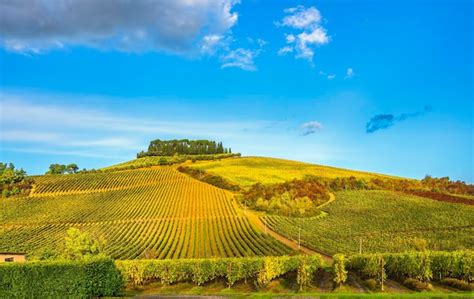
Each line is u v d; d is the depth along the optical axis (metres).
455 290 41.78
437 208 124.94
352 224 113.00
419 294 35.16
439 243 91.81
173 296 38.59
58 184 172.88
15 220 132.38
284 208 127.00
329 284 47.47
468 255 43.88
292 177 171.75
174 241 98.94
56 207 143.38
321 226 111.19
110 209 136.38
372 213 122.75
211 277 51.94
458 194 150.25
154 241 100.69
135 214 129.00
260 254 83.38
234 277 49.66
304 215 123.25
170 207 133.62
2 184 174.38
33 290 38.78
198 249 91.00
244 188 151.62
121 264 55.53
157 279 57.31
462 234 98.81
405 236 99.81
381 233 104.12
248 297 36.59
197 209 129.62
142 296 39.31
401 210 124.38
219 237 100.81
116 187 164.88
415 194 148.12
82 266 38.53
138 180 172.88
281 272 50.31
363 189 158.00
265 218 117.06
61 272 38.59
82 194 158.00
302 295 36.22
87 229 116.50
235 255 83.62
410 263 44.88
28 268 39.16
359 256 52.78
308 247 92.19
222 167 191.00
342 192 151.88
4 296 39.09
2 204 151.12
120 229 114.75
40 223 127.19
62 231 115.69
